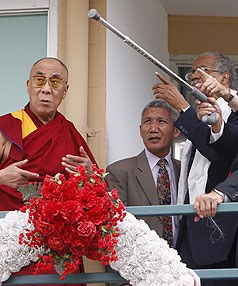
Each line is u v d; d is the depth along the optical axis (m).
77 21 7.79
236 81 6.84
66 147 6.71
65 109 7.68
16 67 7.96
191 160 6.71
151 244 5.52
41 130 6.69
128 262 5.50
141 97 8.58
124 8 8.27
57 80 6.77
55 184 5.38
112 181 7.12
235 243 6.12
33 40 7.98
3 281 5.68
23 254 5.66
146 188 7.07
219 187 5.73
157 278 5.46
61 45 7.90
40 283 5.70
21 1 8.00
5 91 7.94
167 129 7.14
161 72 9.25
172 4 9.39
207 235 6.18
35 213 5.38
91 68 7.86
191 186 6.53
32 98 6.76
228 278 5.62
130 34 8.38
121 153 8.02
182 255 6.34
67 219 5.30
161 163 7.16
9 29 8.02
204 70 6.77
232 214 6.07
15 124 6.69
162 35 9.41
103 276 5.66
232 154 6.22
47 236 5.34
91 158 6.86
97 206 5.35
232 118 6.38
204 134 6.41
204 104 6.10
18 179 6.27
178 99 6.66
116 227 5.45
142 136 7.20
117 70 8.06
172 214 5.73
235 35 9.71
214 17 9.73
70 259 5.39
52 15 7.96
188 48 9.68
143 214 5.76
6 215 5.71
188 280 5.46
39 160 6.57
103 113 7.78
